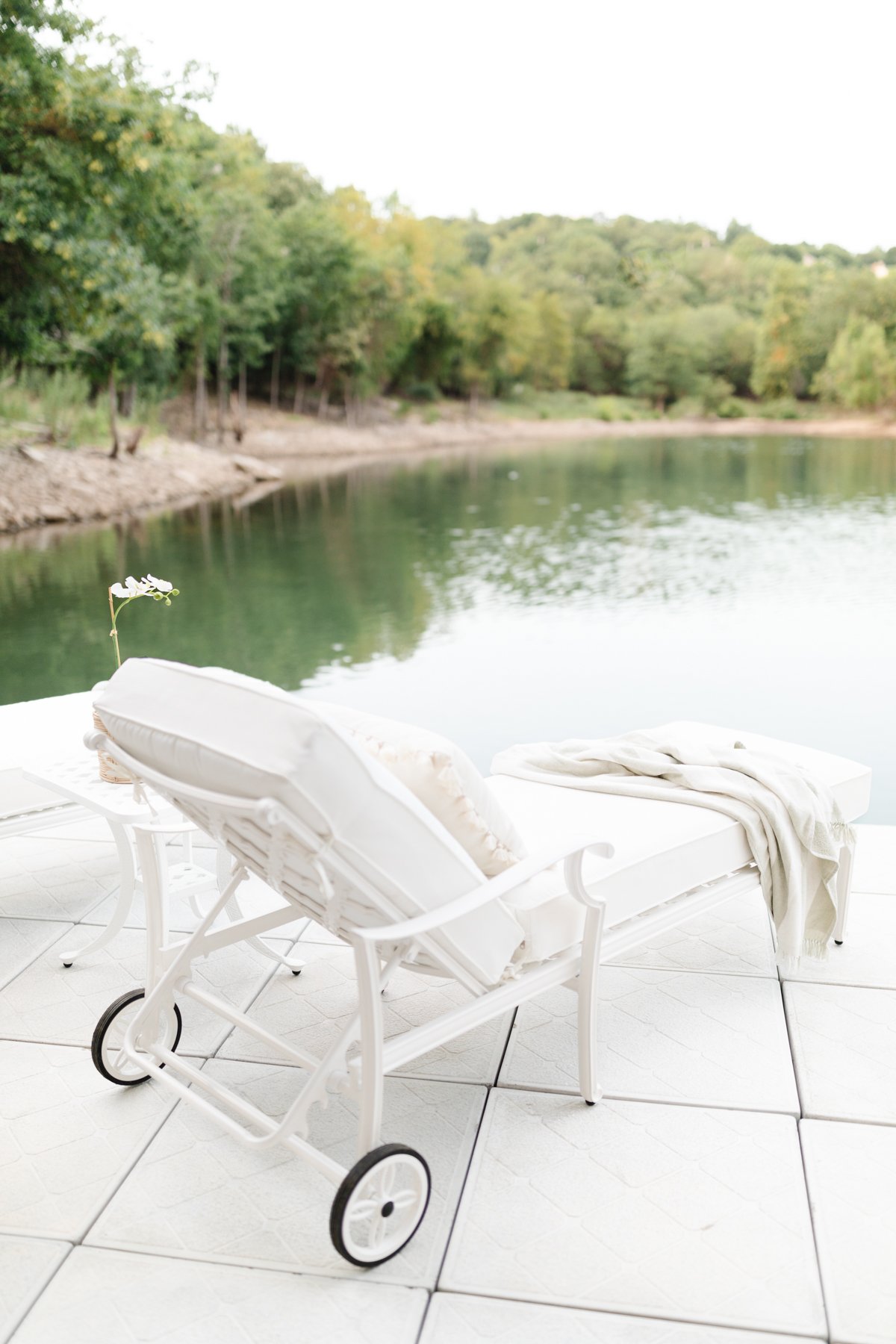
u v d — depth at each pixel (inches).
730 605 383.9
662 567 419.2
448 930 73.9
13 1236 72.1
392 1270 69.1
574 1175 77.7
